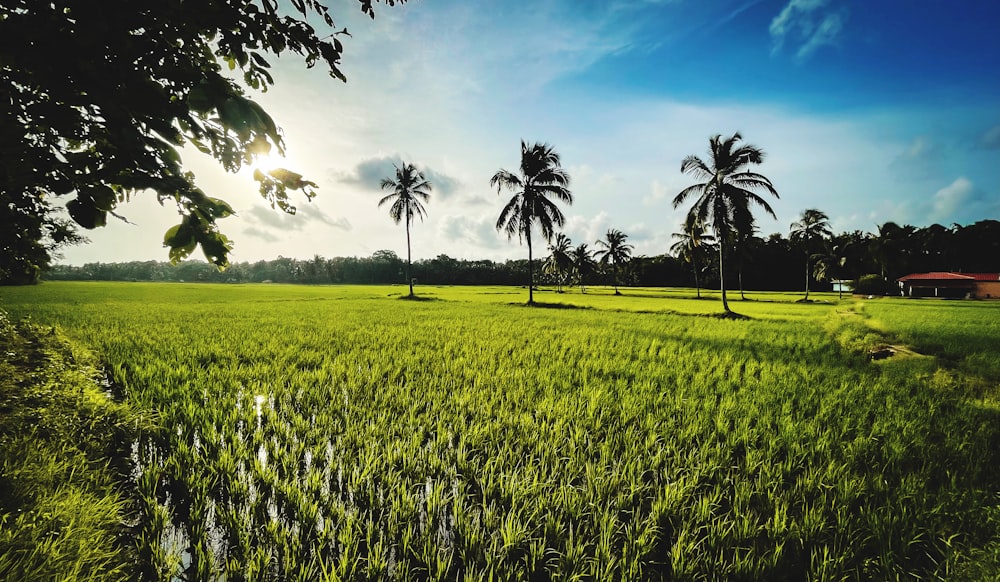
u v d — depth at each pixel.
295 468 4.46
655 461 4.61
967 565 3.07
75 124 1.30
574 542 3.50
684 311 25.03
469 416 6.09
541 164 29.17
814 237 43.38
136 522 3.60
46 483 3.47
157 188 1.36
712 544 3.38
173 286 62.09
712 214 24.06
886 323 16.84
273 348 10.51
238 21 1.41
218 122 1.40
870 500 4.02
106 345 10.52
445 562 3.22
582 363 9.23
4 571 2.49
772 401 6.73
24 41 1.11
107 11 1.18
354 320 17.78
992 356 9.95
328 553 3.34
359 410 6.14
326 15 1.66
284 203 1.63
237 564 3.07
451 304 29.78
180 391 6.61
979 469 4.45
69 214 1.30
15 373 5.88
